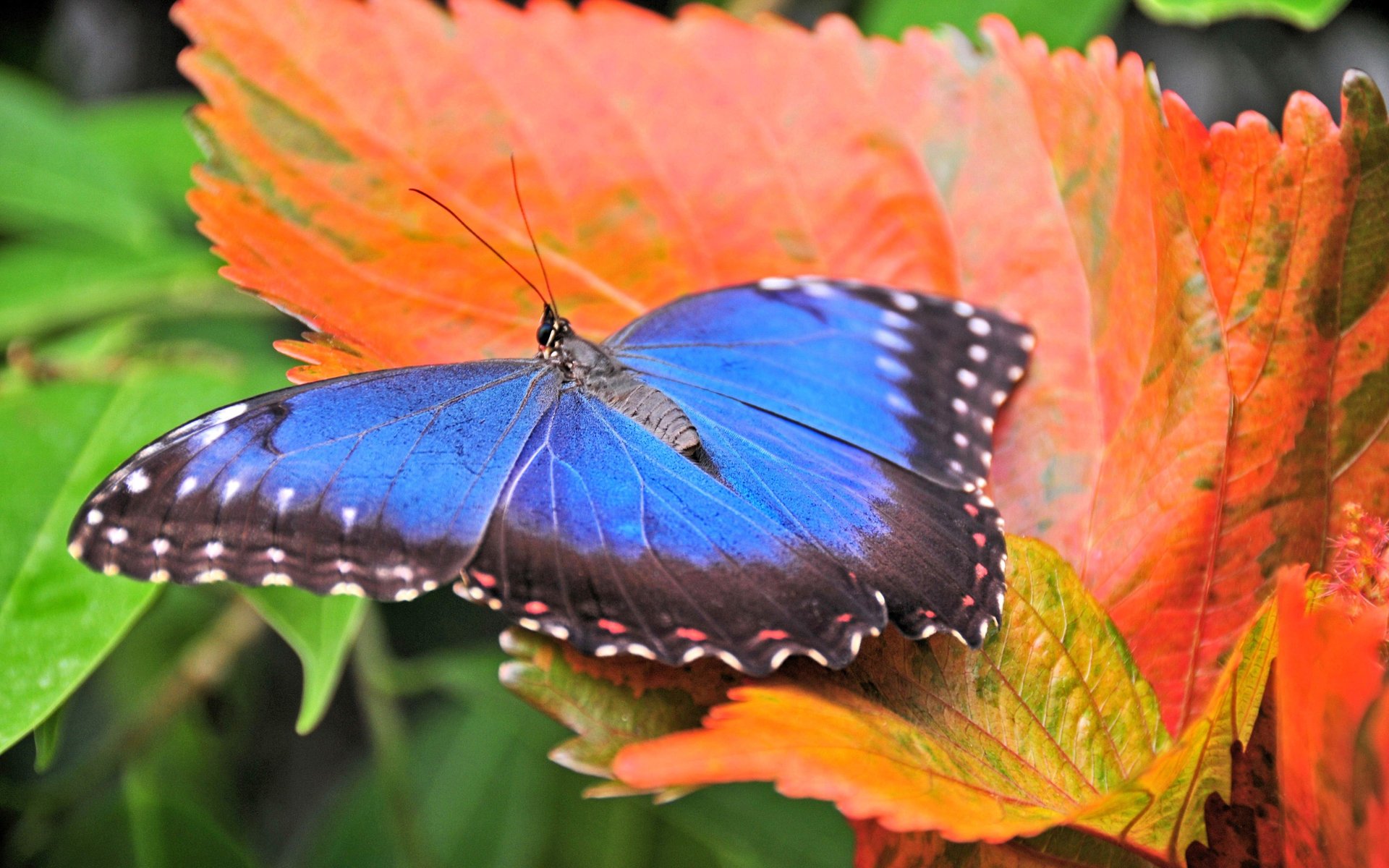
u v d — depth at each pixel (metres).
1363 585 0.70
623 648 0.70
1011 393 0.73
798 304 0.74
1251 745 0.68
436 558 0.72
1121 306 0.73
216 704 0.86
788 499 0.73
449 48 0.74
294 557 0.71
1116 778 0.70
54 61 0.90
